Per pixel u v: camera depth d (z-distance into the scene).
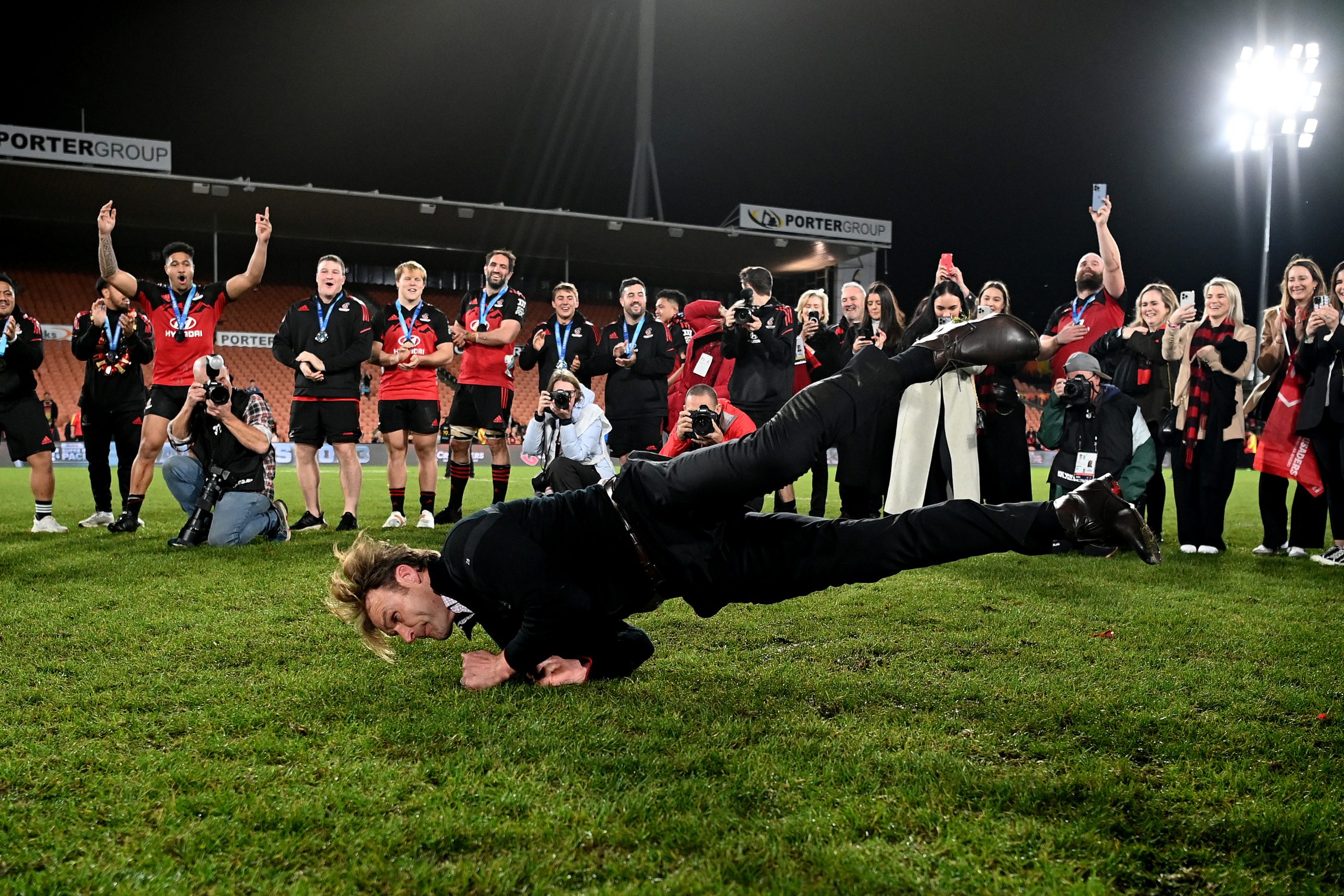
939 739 2.41
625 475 2.46
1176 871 1.75
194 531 6.01
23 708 2.64
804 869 1.71
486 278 8.00
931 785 2.07
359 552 2.64
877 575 2.52
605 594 2.51
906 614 4.11
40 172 22.58
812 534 2.51
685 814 1.92
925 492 4.78
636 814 1.92
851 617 4.04
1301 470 5.96
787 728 2.47
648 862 1.73
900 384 2.63
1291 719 2.63
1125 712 2.64
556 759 2.21
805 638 3.65
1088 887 1.65
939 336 2.71
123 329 7.27
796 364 8.21
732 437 5.48
